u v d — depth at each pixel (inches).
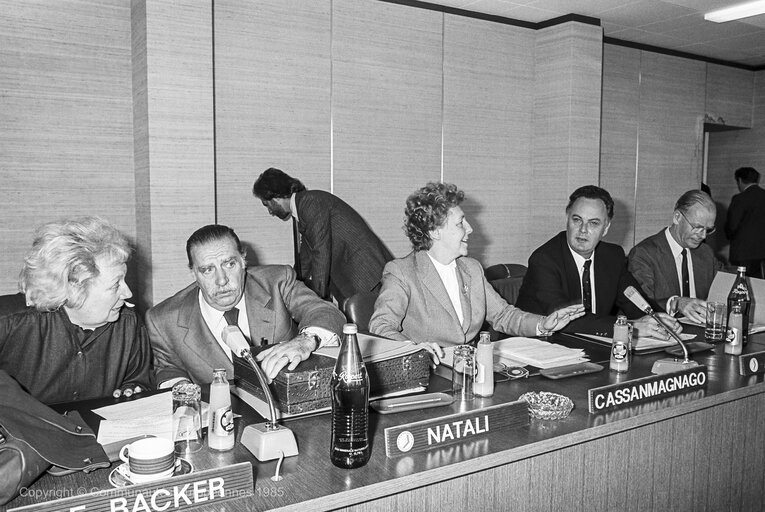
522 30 197.2
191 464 48.5
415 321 91.2
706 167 290.4
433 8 180.2
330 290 148.4
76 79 137.5
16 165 133.0
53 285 61.8
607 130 221.9
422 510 51.1
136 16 137.4
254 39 154.2
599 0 174.6
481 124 193.0
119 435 54.2
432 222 90.2
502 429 56.0
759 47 231.5
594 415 60.4
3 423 46.2
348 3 166.7
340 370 49.6
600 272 106.9
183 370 75.7
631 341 83.2
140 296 143.6
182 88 136.1
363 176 173.8
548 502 59.7
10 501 43.3
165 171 135.6
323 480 46.4
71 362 68.1
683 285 121.3
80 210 140.0
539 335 90.0
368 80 171.9
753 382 71.8
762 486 80.5
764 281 101.3
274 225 160.7
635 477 66.7
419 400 61.3
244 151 155.4
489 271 138.9
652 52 230.5
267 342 81.1
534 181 204.1
